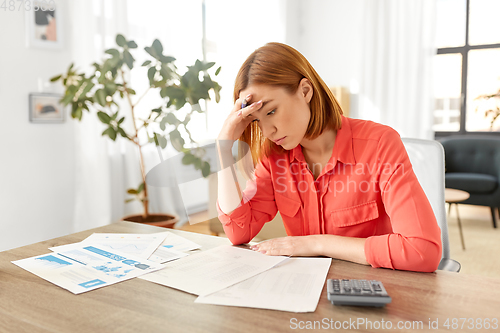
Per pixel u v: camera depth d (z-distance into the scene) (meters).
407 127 5.25
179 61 3.57
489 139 4.44
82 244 1.04
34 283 0.79
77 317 0.64
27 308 0.68
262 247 0.98
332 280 0.74
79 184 2.94
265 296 0.71
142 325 0.61
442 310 0.65
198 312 0.66
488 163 4.33
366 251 0.87
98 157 2.99
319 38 5.97
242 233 1.05
